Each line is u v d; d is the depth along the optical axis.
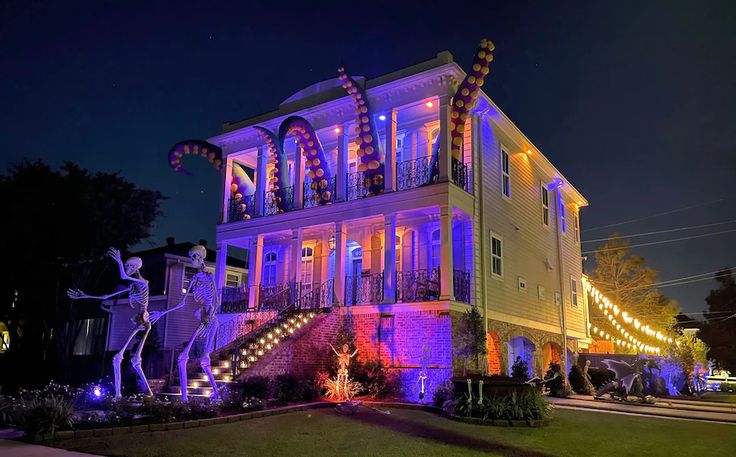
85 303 27.83
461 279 16.69
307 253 21.33
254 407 11.98
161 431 9.56
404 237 18.83
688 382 22.88
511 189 20.77
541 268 22.86
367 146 17.12
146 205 27.03
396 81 17.09
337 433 9.76
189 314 26.08
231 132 21.45
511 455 8.20
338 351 16.45
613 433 10.62
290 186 20.14
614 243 41.69
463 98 16.16
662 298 41.16
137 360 12.22
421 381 15.07
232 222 21.03
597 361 24.22
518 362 17.92
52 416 8.76
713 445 9.50
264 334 16.23
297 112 19.72
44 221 23.44
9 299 25.36
